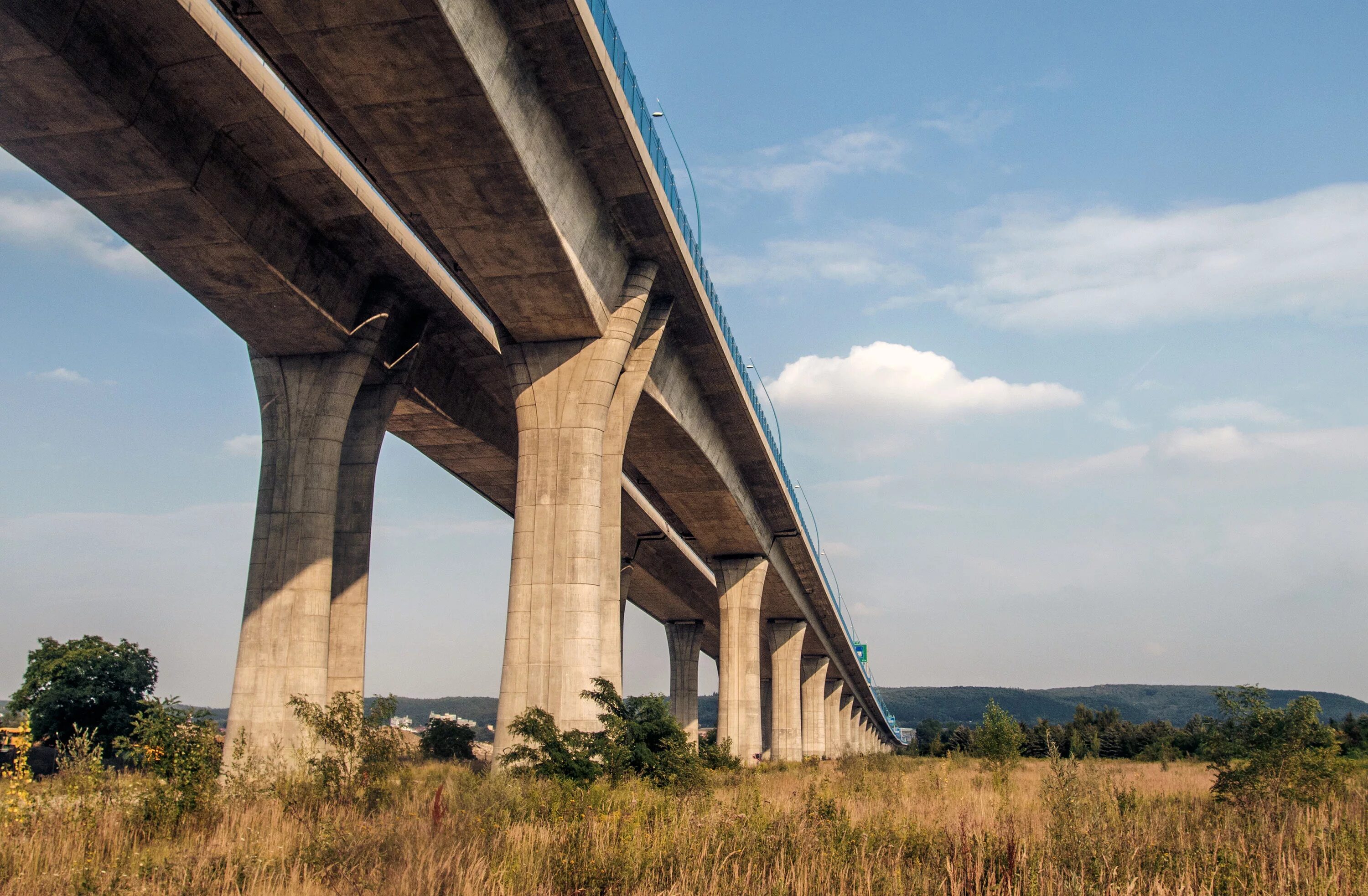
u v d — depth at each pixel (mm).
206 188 27156
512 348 36875
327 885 13000
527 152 27328
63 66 22078
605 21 28688
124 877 13219
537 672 33750
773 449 58875
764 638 100125
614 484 37875
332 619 36125
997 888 12727
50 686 42438
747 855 14492
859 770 40062
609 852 13953
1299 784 23016
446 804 20375
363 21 22109
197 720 19594
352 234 32344
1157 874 13070
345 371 34719
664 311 39375
